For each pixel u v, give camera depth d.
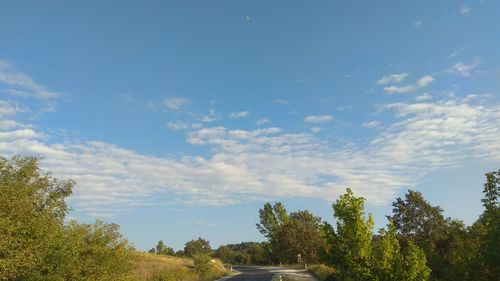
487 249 14.00
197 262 64.75
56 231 19.31
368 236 15.98
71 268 22.12
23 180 18.08
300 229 101.00
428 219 38.50
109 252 26.00
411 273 15.38
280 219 117.75
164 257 73.12
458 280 16.22
